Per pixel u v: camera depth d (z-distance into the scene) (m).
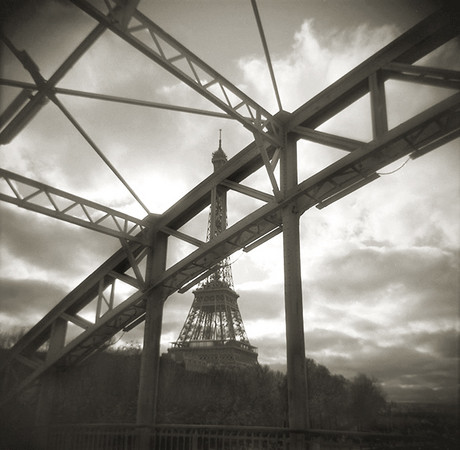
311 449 8.64
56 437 14.20
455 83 8.47
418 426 7.77
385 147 9.16
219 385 22.89
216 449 10.53
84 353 15.66
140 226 14.44
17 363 16.80
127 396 18.06
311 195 10.60
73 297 15.70
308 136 11.03
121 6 8.14
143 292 13.78
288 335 9.74
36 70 9.50
